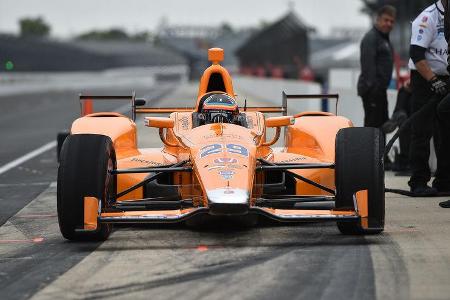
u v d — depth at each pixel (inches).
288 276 803.4
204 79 1259.2
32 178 1690.5
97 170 944.9
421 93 1282.0
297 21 5142.7
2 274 843.4
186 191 1057.5
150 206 1074.7
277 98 4288.9
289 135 1254.3
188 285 778.2
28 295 759.7
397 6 4436.5
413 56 1262.3
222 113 1120.8
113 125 1243.2
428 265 837.8
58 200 946.1
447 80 1243.2
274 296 737.0
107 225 987.9
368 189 936.3
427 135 1286.9
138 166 1115.9
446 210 1161.4
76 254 922.7
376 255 885.2
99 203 941.2
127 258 894.4
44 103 5349.4
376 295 734.5
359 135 962.7
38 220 1185.4
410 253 892.0
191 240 977.5
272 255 891.4
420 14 1279.5
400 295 733.3
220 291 756.0
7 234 1077.1
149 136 2432.3
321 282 780.6
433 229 1023.0
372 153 946.7
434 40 1270.9
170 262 869.8
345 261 860.0
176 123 1147.3
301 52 5123.0
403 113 1550.2
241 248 928.3
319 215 908.6
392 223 1067.3
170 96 6151.6
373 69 1635.1
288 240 967.6
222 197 874.8
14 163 1969.7
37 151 2241.6
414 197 1286.9
